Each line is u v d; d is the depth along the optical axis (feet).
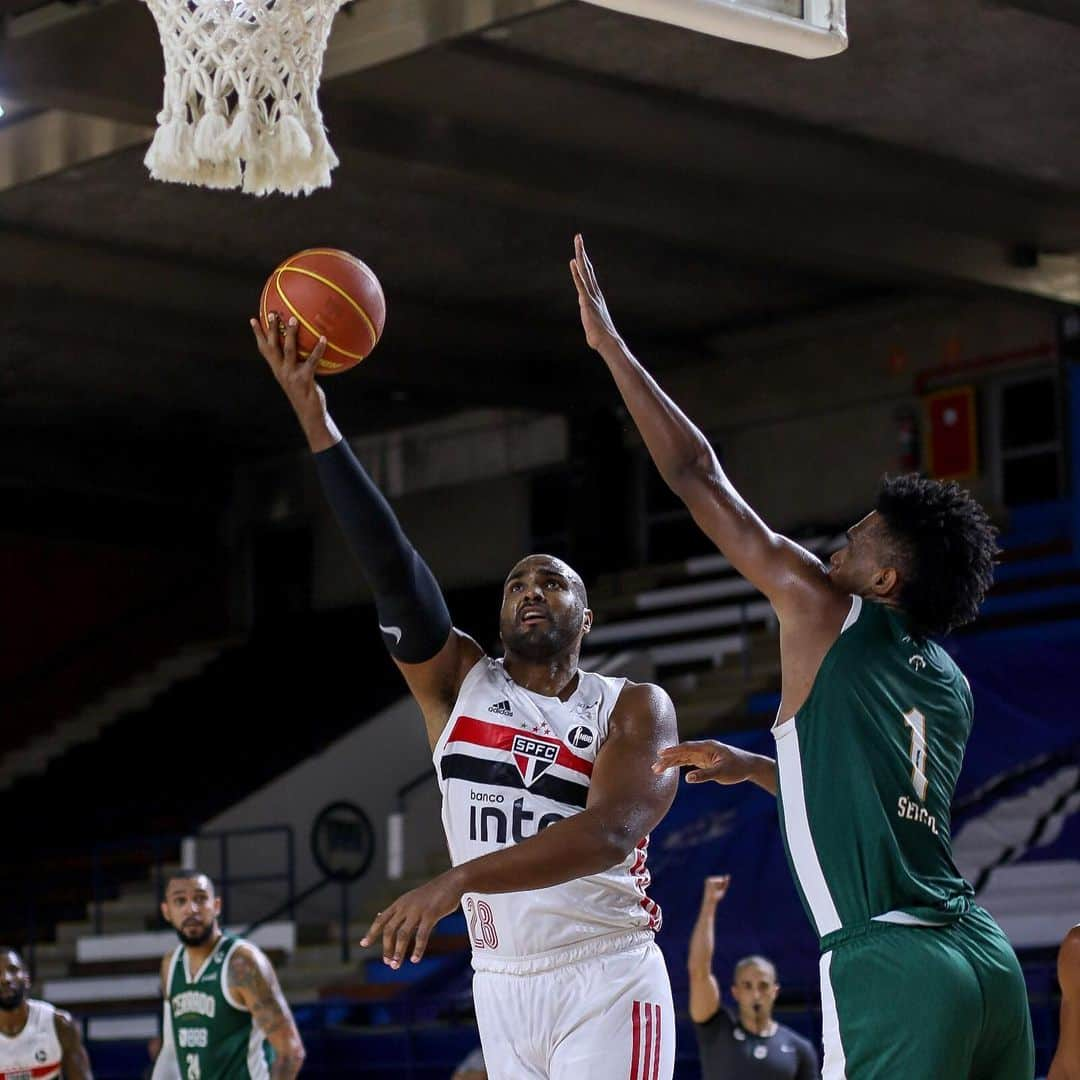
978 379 65.82
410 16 37.99
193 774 74.33
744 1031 31.12
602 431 75.61
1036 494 64.08
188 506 87.92
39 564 82.53
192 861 64.28
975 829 49.90
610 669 69.41
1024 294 56.29
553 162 46.24
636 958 16.65
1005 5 37.42
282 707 78.28
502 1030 16.53
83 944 63.46
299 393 15.66
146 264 56.70
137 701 82.99
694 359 72.64
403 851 65.46
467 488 81.71
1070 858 47.09
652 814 16.10
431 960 55.52
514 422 79.87
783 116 44.68
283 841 67.05
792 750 13.15
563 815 16.30
